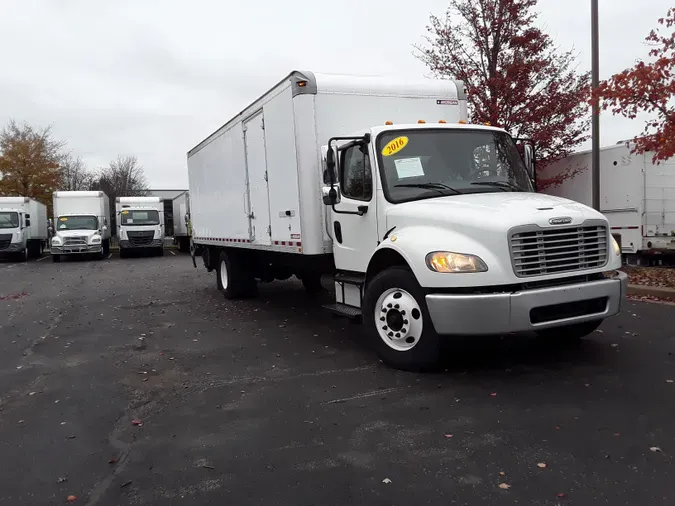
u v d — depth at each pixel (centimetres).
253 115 911
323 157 725
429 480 347
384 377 564
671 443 382
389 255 601
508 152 681
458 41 1493
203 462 388
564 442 391
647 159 1368
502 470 355
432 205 568
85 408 514
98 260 2914
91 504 337
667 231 1402
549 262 518
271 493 341
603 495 319
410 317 563
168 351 729
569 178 1555
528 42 1423
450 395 498
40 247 3472
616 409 447
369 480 351
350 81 759
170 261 2662
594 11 1188
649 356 595
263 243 900
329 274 883
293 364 638
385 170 623
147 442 429
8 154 4203
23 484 366
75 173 5688
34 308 1164
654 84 923
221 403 513
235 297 1164
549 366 570
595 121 1221
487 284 502
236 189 1030
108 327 913
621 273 573
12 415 501
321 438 420
